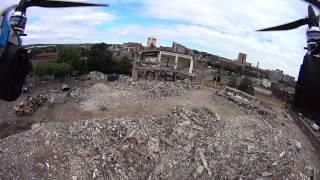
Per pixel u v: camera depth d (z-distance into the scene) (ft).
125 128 140.67
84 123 140.56
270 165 134.92
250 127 163.12
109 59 259.39
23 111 154.40
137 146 132.36
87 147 126.21
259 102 206.28
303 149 156.76
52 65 219.00
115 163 121.80
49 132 130.93
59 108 167.02
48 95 185.26
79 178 112.47
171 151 134.00
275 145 151.23
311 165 143.54
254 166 132.57
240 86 245.86
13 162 113.09
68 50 247.91
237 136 152.87
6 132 136.87
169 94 195.62
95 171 116.26
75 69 246.27
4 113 155.74
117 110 164.04
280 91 228.63
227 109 184.85
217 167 129.29
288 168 136.15
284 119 188.85
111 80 228.43
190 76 236.84
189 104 179.22
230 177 125.70
